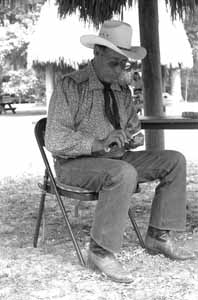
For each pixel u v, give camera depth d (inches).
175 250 137.2
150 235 141.0
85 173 126.3
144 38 241.9
